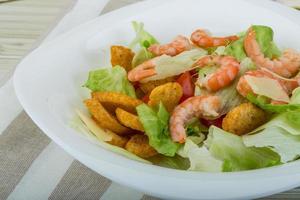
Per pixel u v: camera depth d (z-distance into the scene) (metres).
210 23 0.58
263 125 0.45
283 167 0.38
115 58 0.53
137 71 0.50
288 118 0.44
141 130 0.46
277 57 0.52
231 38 0.54
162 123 0.46
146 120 0.45
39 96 0.46
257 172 0.37
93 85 0.50
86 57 0.53
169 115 0.47
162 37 0.58
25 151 0.50
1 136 0.51
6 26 0.71
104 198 0.45
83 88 0.51
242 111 0.44
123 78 0.50
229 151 0.44
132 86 0.51
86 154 0.39
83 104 0.49
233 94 0.48
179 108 0.47
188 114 0.46
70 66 0.51
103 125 0.47
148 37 0.56
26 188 0.46
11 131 0.52
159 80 0.50
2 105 0.55
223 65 0.49
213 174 0.37
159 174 0.37
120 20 0.56
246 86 0.46
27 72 0.47
